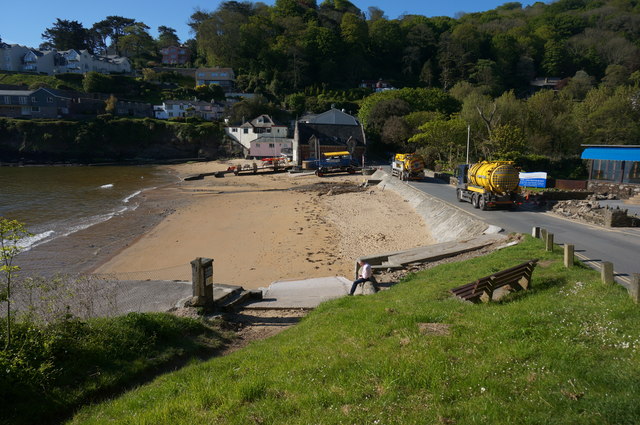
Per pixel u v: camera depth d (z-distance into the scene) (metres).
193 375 6.92
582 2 157.62
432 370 5.69
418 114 66.62
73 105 90.44
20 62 113.00
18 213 31.88
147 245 23.73
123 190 45.09
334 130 67.81
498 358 5.88
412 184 38.78
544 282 10.31
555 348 5.94
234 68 124.81
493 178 23.84
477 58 121.19
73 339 7.62
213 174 59.59
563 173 47.25
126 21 144.25
